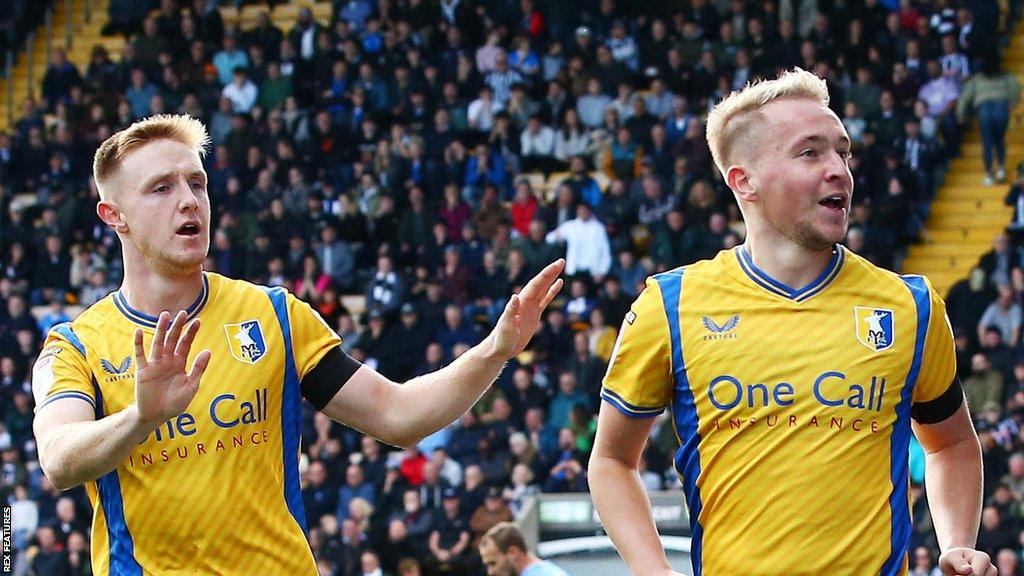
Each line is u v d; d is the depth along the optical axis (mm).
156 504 6781
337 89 33719
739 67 31969
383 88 33344
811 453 6383
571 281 28219
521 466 23578
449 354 27297
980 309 26469
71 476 6375
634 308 6742
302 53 34688
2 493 25594
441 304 28062
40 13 39062
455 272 28797
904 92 30719
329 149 32656
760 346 6484
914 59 31312
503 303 28547
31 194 33906
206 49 35312
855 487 6359
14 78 38594
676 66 32375
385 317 28219
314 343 7137
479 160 31484
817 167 6492
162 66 35344
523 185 29938
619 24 33219
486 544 13148
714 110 6797
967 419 6785
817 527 6340
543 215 29547
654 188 29391
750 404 6453
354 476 23578
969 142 31641
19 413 28047
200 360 6160
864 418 6406
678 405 6660
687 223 28547
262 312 7086
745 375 6473
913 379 6500
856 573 6309
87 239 32250
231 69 34844
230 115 33500
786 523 6359
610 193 29562
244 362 6953
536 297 6750
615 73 32312
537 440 24453
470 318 28047
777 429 6418
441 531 22797
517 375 25234
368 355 27719
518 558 13086
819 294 6535
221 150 32469
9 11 38594
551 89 32469
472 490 23141
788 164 6500
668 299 6668
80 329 7035
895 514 6398
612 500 6766
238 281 7215
